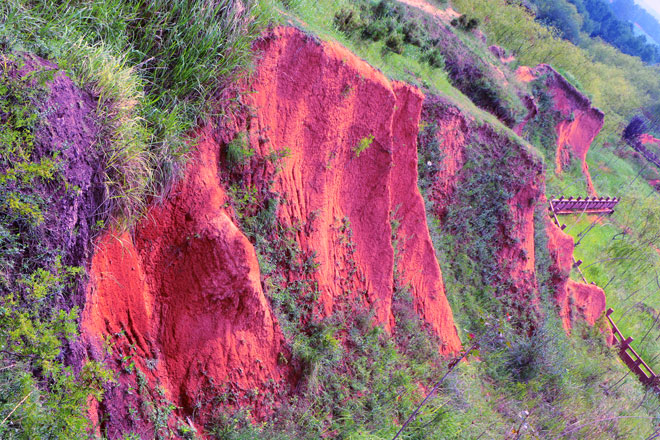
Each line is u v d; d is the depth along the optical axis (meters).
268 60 7.32
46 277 4.04
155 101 5.60
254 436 6.36
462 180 14.60
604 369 17.09
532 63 30.14
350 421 7.63
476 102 18.56
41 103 4.20
